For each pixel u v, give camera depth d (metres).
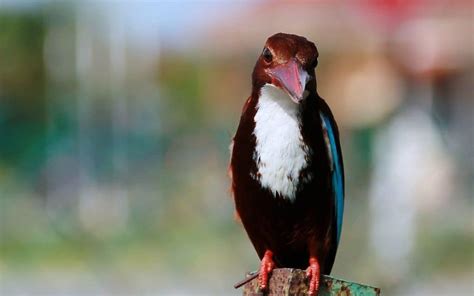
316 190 6.55
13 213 18.83
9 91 23.38
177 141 21.56
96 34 24.25
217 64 23.19
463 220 15.85
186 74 23.64
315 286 6.03
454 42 18.83
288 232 6.65
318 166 6.53
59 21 24.19
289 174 6.50
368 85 18.02
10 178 21.31
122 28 24.44
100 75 23.97
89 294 14.29
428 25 18.95
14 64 23.80
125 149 22.12
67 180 21.72
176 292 14.28
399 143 16.22
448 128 18.80
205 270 15.38
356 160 16.25
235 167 6.64
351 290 6.00
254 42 21.86
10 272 15.84
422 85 18.50
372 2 19.42
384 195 15.59
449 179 16.41
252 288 6.20
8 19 23.81
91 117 22.92
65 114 22.97
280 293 6.10
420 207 15.48
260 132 6.53
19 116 22.98
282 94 6.48
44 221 18.58
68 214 19.73
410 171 15.90
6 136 22.70
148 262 15.93
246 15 21.75
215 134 20.83
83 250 16.77
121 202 19.77
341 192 6.72
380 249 14.55
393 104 17.06
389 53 18.89
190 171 19.89
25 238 17.52
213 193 18.48
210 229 17.17
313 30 19.94
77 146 22.50
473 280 14.25
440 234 15.13
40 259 16.53
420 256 14.63
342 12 19.64
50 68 23.92
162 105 23.05
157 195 19.53
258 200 6.60
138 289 14.47
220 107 22.91
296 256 6.82
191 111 22.78
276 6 20.97
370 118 16.75
